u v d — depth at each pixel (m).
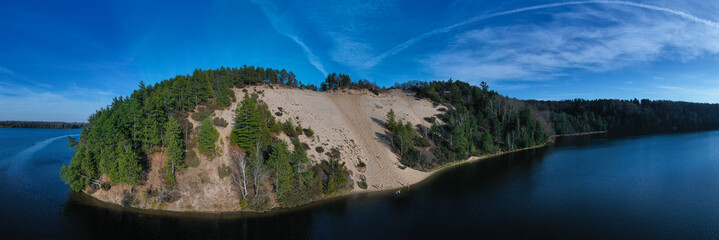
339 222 53.03
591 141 156.25
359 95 139.25
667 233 46.25
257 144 63.00
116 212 54.84
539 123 142.75
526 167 93.25
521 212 56.34
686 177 75.94
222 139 71.25
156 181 59.44
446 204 61.62
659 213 53.59
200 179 60.19
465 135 108.69
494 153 115.75
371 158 85.31
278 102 106.12
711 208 54.97
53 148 131.00
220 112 86.12
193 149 66.38
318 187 65.56
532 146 133.00
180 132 64.06
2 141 162.38
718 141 143.38
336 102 126.81
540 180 77.56
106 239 45.44
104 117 67.94
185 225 50.81
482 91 164.00
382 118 115.12
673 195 62.41
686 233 46.09
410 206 60.75
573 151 121.88
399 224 52.22
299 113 101.44
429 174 85.56
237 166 64.50
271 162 59.59
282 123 87.56
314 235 48.12
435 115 129.00
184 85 85.75
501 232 48.41
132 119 66.69
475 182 77.31
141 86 90.00
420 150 93.50
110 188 61.00
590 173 83.12
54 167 90.56
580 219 52.31
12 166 91.56
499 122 128.38
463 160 102.56
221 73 119.06
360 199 64.88
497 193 67.81
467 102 150.12
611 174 81.19
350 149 86.50
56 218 51.97
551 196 64.62
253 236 47.56
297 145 65.31
